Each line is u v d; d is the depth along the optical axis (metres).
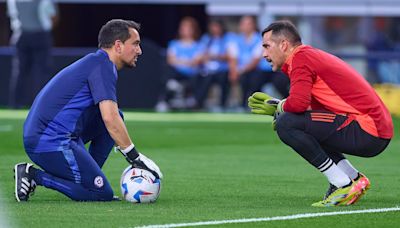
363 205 23.92
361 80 23.73
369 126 23.47
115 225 20.31
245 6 71.69
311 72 23.44
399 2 70.69
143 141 46.06
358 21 71.50
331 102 23.59
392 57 69.56
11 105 69.69
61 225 20.33
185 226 20.12
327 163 23.62
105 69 23.78
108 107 23.50
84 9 74.50
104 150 25.00
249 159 37.88
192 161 36.84
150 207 23.23
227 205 23.91
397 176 31.92
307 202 24.73
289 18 71.25
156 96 69.44
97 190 23.91
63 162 23.62
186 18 72.38
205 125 57.66
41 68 63.38
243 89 69.50
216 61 70.06
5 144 42.94
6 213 21.97
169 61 69.81
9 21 73.56
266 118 64.81
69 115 23.70
